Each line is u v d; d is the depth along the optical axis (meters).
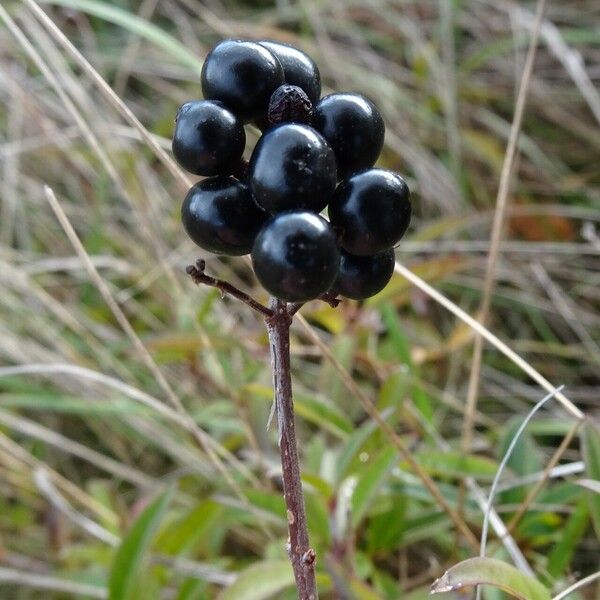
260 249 0.14
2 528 0.28
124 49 0.41
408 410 0.24
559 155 0.39
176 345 0.24
